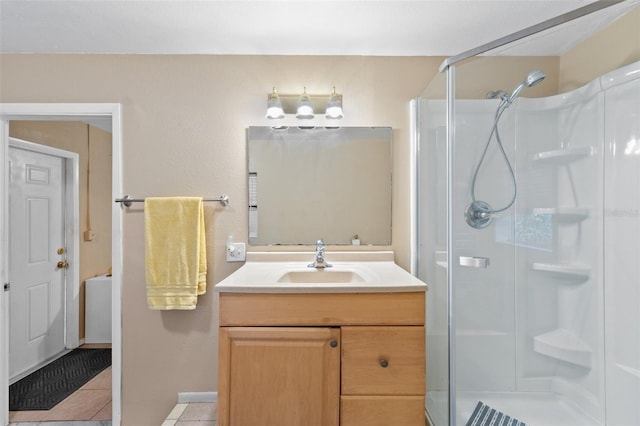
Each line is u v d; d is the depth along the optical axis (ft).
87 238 9.94
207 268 6.13
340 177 6.18
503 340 4.64
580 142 4.36
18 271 8.01
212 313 6.10
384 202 6.20
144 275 6.07
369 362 4.15
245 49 5.98
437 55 6.21
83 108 6.07
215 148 6.15
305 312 4.16
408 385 4.15
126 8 4.85
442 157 4.97
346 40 5.70
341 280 5.43
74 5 4.78
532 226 4.58
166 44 5.82
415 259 6.09
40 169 8.66
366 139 6.18
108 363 8.57
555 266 4.53
